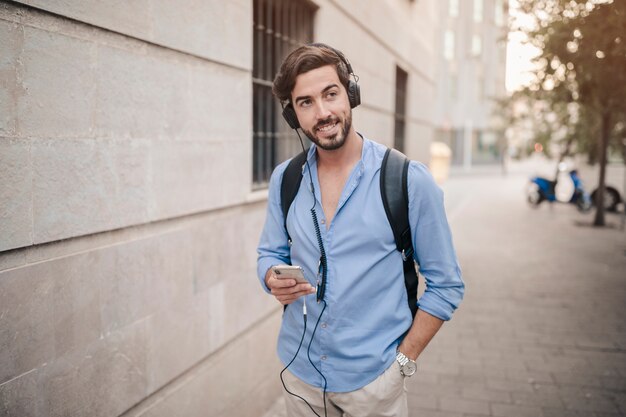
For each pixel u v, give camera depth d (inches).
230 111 121.3
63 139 71.9
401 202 64.9
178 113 100.3
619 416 132.5
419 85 419.5
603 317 213.3
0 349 63.2
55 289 71.4
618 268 303.9
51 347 70.9
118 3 81.7
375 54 274.2
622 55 172.4
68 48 72.3
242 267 129.8
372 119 273.7
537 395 144.3
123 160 84.7
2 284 63.2
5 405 64.1
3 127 62.7
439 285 65.9
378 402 66.9
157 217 94.3
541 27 212.2
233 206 125.0
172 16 96.8
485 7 1598.2
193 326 108.0
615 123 454.0
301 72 63.7
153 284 94.1
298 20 176.7
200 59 107.9
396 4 323.3
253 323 136.8
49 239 69.8
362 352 66.4
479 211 587.8
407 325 67.6
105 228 80.7
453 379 155.0
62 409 73.2
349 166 68.2
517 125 556.4
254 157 151.7
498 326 203.0
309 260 68.6
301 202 70.1
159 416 97.0
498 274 290.5
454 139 1596.9
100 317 80.4
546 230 450.9
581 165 608.7
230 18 119.3
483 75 1633.9
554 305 231.5
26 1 64.8
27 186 66.2
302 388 71.2
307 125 65.1
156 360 95.4
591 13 162.2
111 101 81.5
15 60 64.0
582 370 160.7
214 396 117.3
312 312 68.6
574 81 242.4
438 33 1524.4
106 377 82.2
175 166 99.7
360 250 65.9
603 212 468.1
